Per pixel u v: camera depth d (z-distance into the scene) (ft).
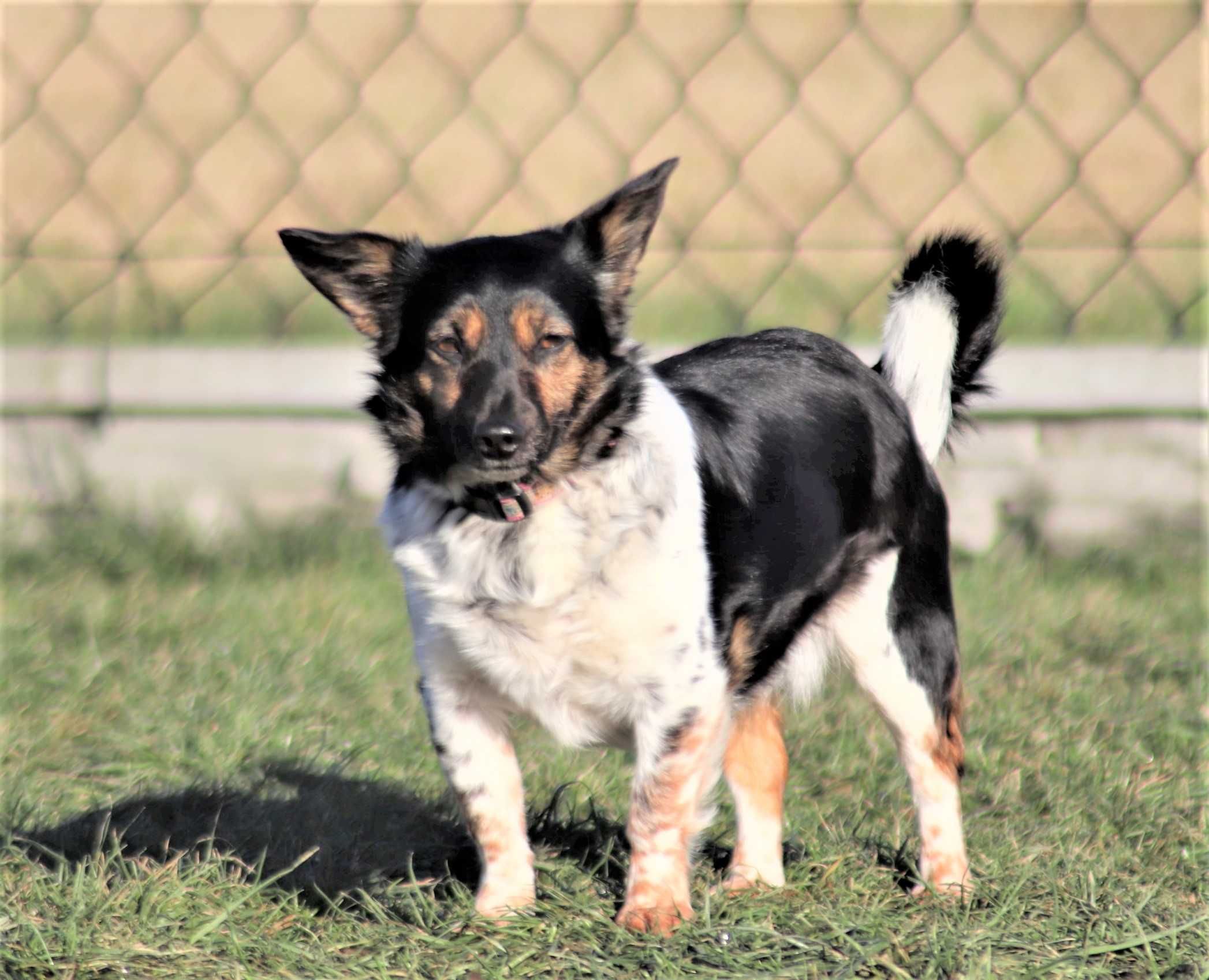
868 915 18.42
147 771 23.88
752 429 20.06
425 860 21.09
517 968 17.24
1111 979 17.11
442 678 18.88
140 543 36.01
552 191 54.60
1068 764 24.12
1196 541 35.65
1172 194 49.65
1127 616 31.48
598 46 62.64
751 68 60.29
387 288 19.53
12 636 30.22
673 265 46.24
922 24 61.93
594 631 18.01
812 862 20.31
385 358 19.42
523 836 19.16
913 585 21.13
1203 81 55.62
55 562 35.29
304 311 46.73
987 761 24.17
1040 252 47.19
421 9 66.33
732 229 50.75
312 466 37.19
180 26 65.87
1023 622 31.04
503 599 18.03
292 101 61.05
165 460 37.40
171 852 20.80
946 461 35.94
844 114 56.59
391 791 23.25
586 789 22.84
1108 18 59.57
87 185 56.54
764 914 18.49
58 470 37.50
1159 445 35.86
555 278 18.71
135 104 60.85
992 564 34.71
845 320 40.52
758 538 19.38
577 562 17.97
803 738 25.12
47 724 25.77
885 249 44.24
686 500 18.51
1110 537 35.88
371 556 35.70
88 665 28.48
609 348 18.95
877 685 20.75
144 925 17.83
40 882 18.94
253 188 55.88
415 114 59.82
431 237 51.13
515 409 17.78
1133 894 19.19
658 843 18.42
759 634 19.67
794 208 51.88
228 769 24.00
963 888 19.25
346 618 31.55
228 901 18.60
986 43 58.95
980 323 23.11
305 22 59.57
